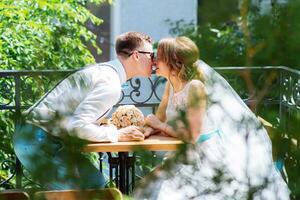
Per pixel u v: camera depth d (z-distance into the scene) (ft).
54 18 20.66
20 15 19.84
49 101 11.55
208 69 8.03
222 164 7.48
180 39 9.25
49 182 6.81
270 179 7.72
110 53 30.27
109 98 13.35
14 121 7.38
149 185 6.97
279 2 6.23
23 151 8.11
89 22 29.35
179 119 6.81
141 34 14.25
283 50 6.18
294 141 6.64
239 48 6.64
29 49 18.60
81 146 6.88
